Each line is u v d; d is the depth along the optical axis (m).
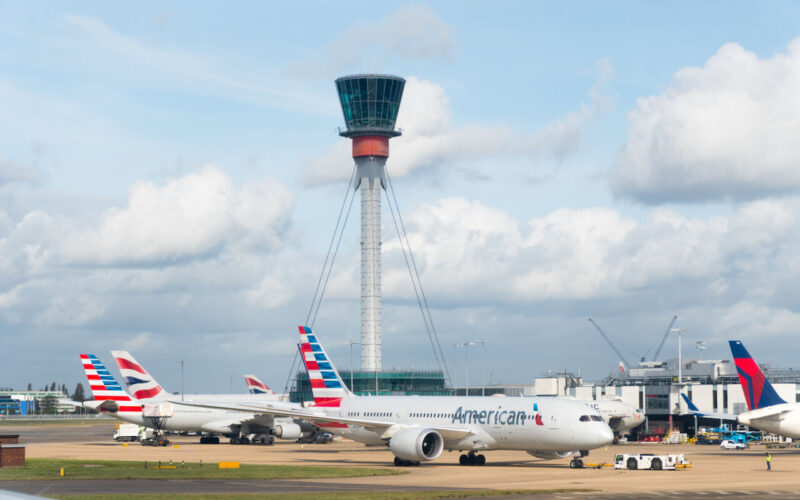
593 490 74.75
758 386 135.62
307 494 70.25
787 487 78.12
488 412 107.06
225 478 85.88
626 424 169.75
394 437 105.00
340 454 132.12
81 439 194.12
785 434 133.62
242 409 121.62
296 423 171.88
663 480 85.88
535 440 102.56
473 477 89.06
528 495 70.81
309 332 128.38
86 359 163.75
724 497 68.75
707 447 160.50
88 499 65.94
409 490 74.50
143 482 81.69
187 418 166.88
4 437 98.69
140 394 164.50
